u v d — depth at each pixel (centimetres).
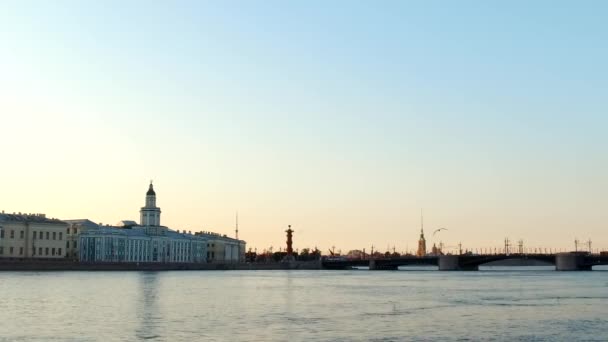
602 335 7500
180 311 9806
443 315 9438
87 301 11156
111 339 7056
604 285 17562
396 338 7238
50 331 7581
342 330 7806
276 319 8888
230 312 9738
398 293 14188
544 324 8412
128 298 11944
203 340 7019
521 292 14412
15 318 8712
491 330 7862
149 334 7412
